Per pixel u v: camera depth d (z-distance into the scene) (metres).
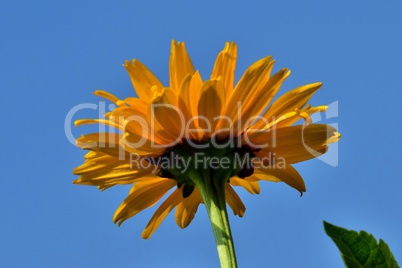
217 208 4.43
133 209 4.86
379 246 2.69
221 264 4.28
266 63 4.29
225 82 4.40
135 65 4.41
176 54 4.41
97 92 4.39
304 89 4.43
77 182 4.63
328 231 2.71
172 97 4.23
